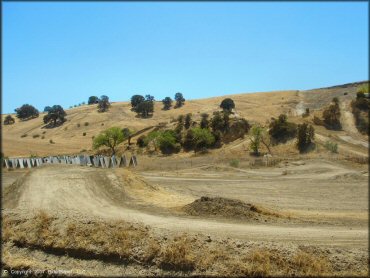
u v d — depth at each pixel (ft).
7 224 55.36
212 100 330.13
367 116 241.55
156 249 45.01
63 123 196.65
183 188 107.76
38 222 54.19
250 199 91.50
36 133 181.37
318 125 238.48
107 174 94.68
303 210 78.33
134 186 90.22
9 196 85.97
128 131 187.83
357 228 57.67
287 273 40.16
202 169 152.35
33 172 98.99
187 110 282.36
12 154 149.48
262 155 195.62
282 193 101.30
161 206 73.72
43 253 50.01
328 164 151.12
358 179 122.62
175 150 199.41
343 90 342.44
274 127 217.97
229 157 189.06
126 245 46.62
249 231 54.60
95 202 78.23
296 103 319.47
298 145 203.10
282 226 58.29
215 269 41.83
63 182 90.43
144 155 179.52
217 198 68.69
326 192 102.32
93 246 48.06
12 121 200.44
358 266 40.57
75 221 53.16
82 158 136.77
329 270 40.14
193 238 45.93
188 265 42.86
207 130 217.77
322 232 54.65
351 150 195.62
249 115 282.77
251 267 40.88
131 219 63.05
